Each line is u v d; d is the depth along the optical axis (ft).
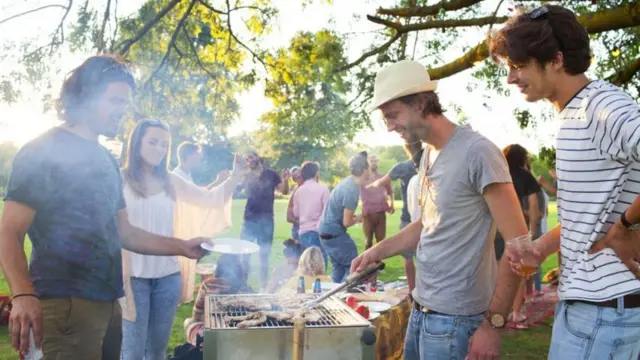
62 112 7.23
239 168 13.21
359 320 7.50
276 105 27.12
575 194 5.49
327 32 23.91
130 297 10.78
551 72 5.51
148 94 23.62
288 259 21.94
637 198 4.94
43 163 6.72
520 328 17.70
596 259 5.40
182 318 19.11
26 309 6.28
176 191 12.25
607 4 17.08
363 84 23.72
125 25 23.50
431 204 7.20
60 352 6.91
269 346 7.06
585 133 5.33
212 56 27.40
